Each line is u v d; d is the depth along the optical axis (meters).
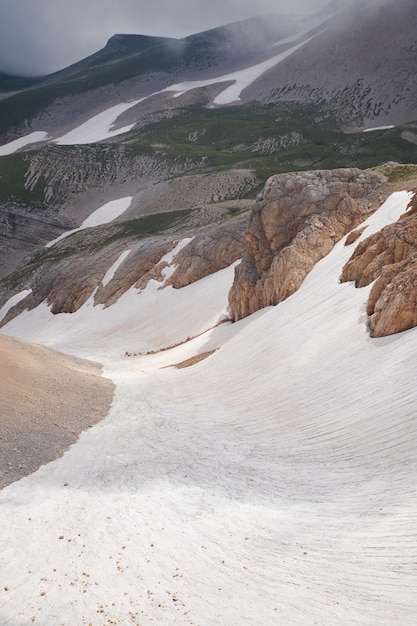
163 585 11.26
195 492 15.80
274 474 16.31
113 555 12.48
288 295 35.22
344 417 17.70
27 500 15.45
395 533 11.15
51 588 11.28
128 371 38.28
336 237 37.38
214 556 12.20
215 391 26.34
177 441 20.55
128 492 16.03
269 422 20.31
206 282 59.16
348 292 26.80
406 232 24.94
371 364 19.31
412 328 19.69
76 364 36.81
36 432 20.33
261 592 10.63
